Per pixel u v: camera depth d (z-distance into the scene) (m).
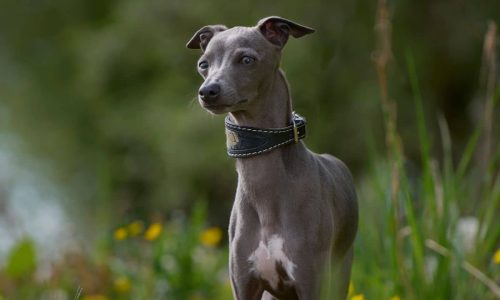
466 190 7.39
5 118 25.67
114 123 19.80
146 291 8.12
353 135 16.05
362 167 16.05
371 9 16.30
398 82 16.03
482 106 16.00
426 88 16.59
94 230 11.27
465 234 7.36
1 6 25.67
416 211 7.46
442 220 6.64
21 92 25.25
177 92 18.69
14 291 8.09
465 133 17.42
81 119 22.67
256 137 5.01
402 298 6.60
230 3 17.42
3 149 25.02
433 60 16.64
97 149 21.56
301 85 16.05
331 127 16.20
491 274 6.79
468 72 17.06
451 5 16.50
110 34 19.72
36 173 23.05
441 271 6.59
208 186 18.09
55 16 25.09
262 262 5.05
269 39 5.18
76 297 6.05
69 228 11.71
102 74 19.75
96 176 20.80
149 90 19.70
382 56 6.84
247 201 5.09
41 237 11.51
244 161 5.06
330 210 5.11
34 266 8.27
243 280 5.12
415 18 16.58
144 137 19.27
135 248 8.64
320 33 16.34
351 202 5.47
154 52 19.20
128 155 20.33
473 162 15.23
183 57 18.50
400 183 6.79
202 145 17.41
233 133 5.08
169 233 8.42
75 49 22.62
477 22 16.36
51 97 24.22
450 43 16.58
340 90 16.33
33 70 25.12
